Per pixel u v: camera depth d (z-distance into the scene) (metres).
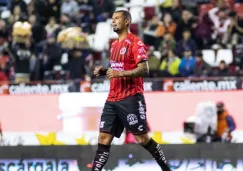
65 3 50.81
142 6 51.34
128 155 27.28
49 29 48.06
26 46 45.53
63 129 35.50
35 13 50.56
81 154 27.58
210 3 51.00
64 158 27.64
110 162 27.34
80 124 35.03
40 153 27.75
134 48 21.17
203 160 27.14
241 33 47.28
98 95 35.03
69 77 42.69
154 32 46.72
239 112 35.00
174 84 36.97
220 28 47.09
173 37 46.00
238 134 34.56
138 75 20.88
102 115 21.92
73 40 43.19
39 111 36.12
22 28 45.53
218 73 41.38
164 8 50.66
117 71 20.95
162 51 43.19
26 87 38.59
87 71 43.09
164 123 35.47
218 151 27.11
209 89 36.84
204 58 45.88
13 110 36.56
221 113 34.56
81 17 50.56
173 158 27.23
